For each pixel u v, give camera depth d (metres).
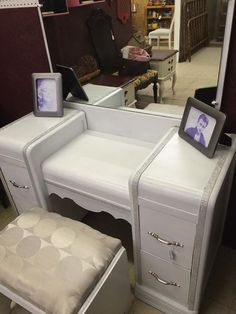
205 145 0.99
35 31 1.38
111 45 1.30
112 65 1.31
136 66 1.26
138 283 1.25
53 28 1.35
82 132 1.48
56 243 1.03
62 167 1.22
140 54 1.22
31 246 1.03
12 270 0.96
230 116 1.14
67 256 0.98
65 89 1.47
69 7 1.28
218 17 0.97
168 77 1.20
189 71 1.13
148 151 1.28
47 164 1.25
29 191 1.37
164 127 1.27
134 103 1.32
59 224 1.11
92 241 1.03
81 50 1.36
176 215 0.90
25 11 1.34
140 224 1.03
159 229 0.99
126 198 1.06
